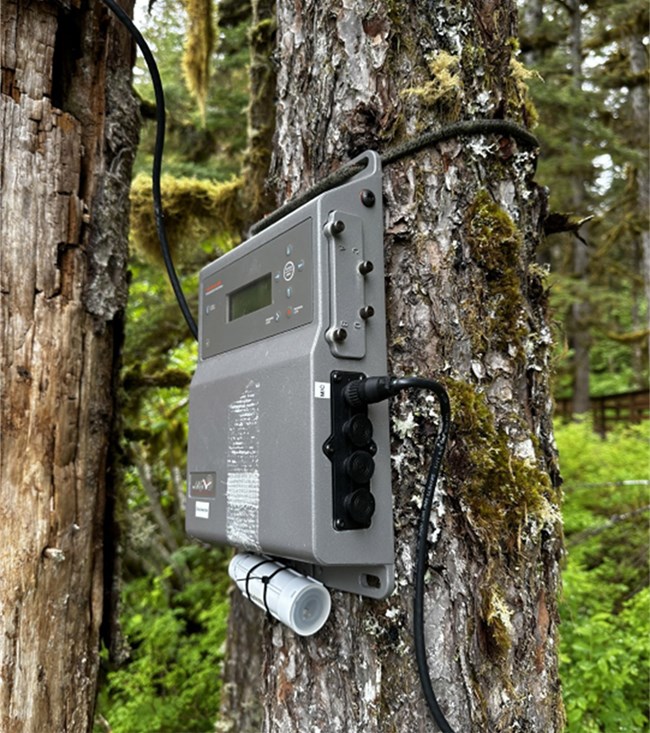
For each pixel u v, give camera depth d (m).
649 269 8.48
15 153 1.34
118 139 1.56
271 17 3.01
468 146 1.12
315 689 1.13
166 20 3.85
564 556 1.17
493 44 1.18
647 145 7.84
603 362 16.55
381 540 0.99
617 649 2.92
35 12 1.37
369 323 1.02
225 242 3.38
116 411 1.64
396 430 1.06
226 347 1.28
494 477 1.06
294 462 0.98
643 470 5.79
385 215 1.11
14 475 1.31
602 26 8.07
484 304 1.11
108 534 1.60
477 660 1.03
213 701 4.18
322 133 1.20
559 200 7.95
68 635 1.39
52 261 1.39
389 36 1.13
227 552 5.60
